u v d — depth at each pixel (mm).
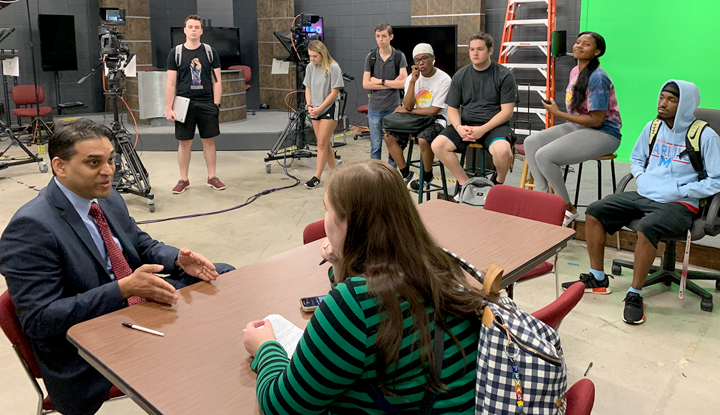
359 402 1172
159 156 7246
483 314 1179
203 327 1642
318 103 5648
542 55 7203
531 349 1133
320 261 2131
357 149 7578
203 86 5430
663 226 3012
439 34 7445
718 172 3031
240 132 7586
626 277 3635
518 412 1129
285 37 6895
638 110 6102
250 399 1312
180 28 9070
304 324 1657
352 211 1187
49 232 1769
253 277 1990
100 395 1802
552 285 3533
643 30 5898
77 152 1825
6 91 8016
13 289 1732
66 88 9281
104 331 1620
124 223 2170
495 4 7438
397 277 1146
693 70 5723
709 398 2424
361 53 8906
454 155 4469
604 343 2861
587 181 5406
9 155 7133
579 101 3982
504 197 2988
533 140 4117
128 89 8344
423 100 4848
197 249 4121
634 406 2383
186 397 1319
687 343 2854
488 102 4383
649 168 3314
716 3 5477
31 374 1835
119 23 5840
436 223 2625
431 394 1153
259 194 5496
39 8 8852
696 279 3420
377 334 1105
